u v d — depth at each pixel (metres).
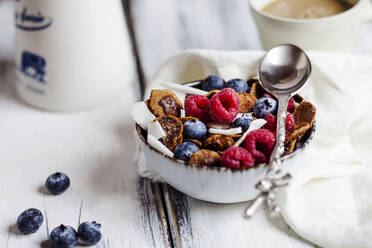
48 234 0.57
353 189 0.59
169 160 0.55
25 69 0.69
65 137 0.67
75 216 0.59
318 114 0.64
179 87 0.63
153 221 0.59
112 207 0.60
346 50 0.73
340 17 0.68
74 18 0.67
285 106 0.59
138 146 0.65
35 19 0.67
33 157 0.65
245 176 0.54
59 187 0.60
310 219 0.56
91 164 0.64
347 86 0.64
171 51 0.79
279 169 0.53
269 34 0.71
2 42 0.82
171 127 0.58
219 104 0.58
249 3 0.73
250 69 0.67
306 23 0.68
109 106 0.71
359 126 0.64
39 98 0.70
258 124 0.58
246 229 0.57
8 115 0.70
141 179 0.62
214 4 0.87
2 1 0.90
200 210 0.59
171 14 0.85
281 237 0.57
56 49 0.67
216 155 0.55
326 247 0.56
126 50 0.73
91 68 0.69
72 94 0.70
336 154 0.61
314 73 0.66
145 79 0.75
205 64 0.68
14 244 0.57
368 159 0.62
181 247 0.56
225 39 0.80
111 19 0.69
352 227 0.55
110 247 0.56
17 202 0.60
